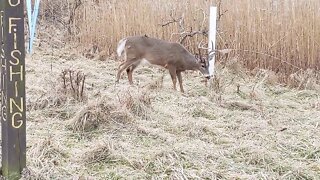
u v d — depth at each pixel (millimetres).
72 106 5930
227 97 7070
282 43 8711
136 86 7547
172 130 5336
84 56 10320
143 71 8930
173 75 7559
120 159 4387
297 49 8594
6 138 3717
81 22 11695
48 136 4781
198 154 4590
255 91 7242
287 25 8727
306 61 8594
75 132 5133
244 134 5312
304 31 8570
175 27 9711
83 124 5191
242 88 7652
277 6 8930
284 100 7059
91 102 5594
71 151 4562
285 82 8109
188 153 4578
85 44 11055
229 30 9227
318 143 5004
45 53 10227
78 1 12289
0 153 4277
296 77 8031
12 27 3506
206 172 4176
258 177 4164
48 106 5934
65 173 4086
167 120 5684
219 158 4539
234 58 8844
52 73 8039
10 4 3477
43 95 6172
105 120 5320
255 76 8469
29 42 9930
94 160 4355
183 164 4344
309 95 7426
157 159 4375
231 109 6430
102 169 4215
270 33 8836
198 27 9594
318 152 4801
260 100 6988
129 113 5520
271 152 4707
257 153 4594
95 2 11828
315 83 7867
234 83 7930
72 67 8820
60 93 6168
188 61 7594
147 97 6086
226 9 9281
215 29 8023
